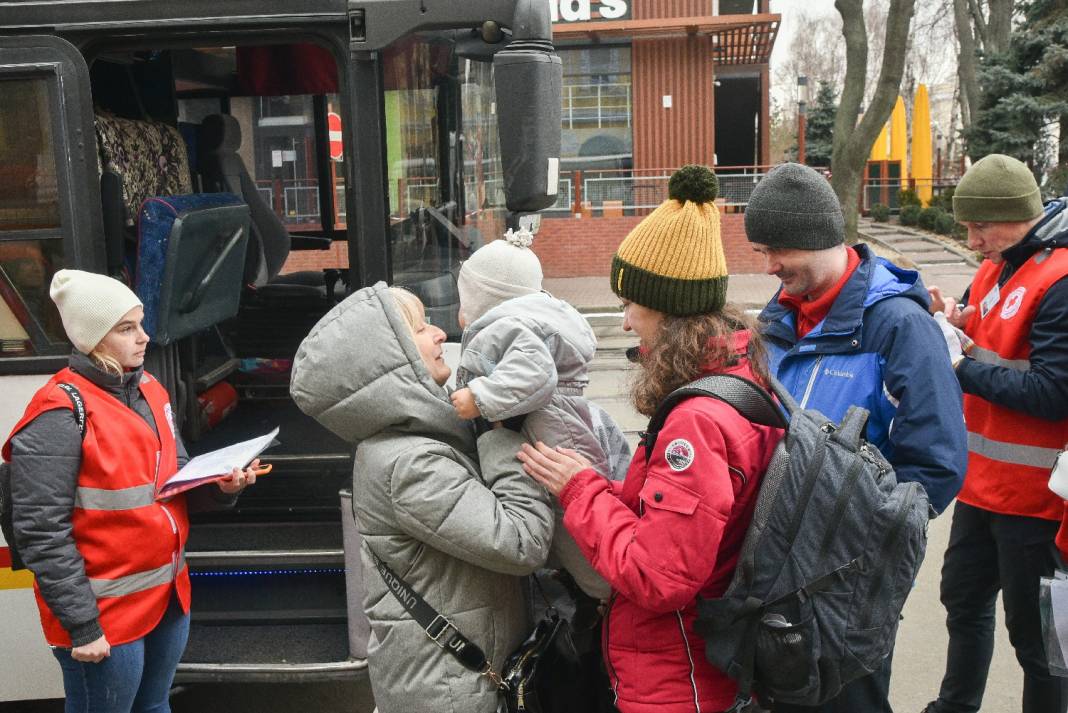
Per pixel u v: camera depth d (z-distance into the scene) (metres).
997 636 4.72
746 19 20.91
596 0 22.52
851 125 16.67
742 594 2.17
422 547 2.56
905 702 4.15
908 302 2.69
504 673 2.59
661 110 22.67
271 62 5.83
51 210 3.50
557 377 2.54
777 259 2.74
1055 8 22.16
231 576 3.83
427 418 2.54
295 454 4.30
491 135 3.75
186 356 4.48
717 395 2.17
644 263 2.24
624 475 2.96
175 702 4.35
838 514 2.14
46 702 4.35
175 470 3.08
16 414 3.59
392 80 3.60
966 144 23.30
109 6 3.51
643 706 2.31
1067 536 3.09
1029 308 3.25
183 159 4.70
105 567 2.88
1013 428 3.33
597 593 2.58
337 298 5.58
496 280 2.78
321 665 3.57
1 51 3.44
